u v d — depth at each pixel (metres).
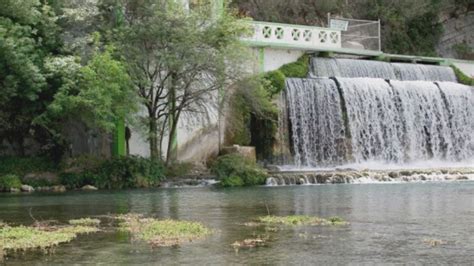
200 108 32.12
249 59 32.03
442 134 39.22
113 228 13.84
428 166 36.97
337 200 20.33
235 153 31.70
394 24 56.62
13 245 11.59
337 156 36.16
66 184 28.28
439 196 21.72
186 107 31.75
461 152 39.72
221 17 30.52
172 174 30.42
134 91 28.77
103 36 30.28
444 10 59.59
